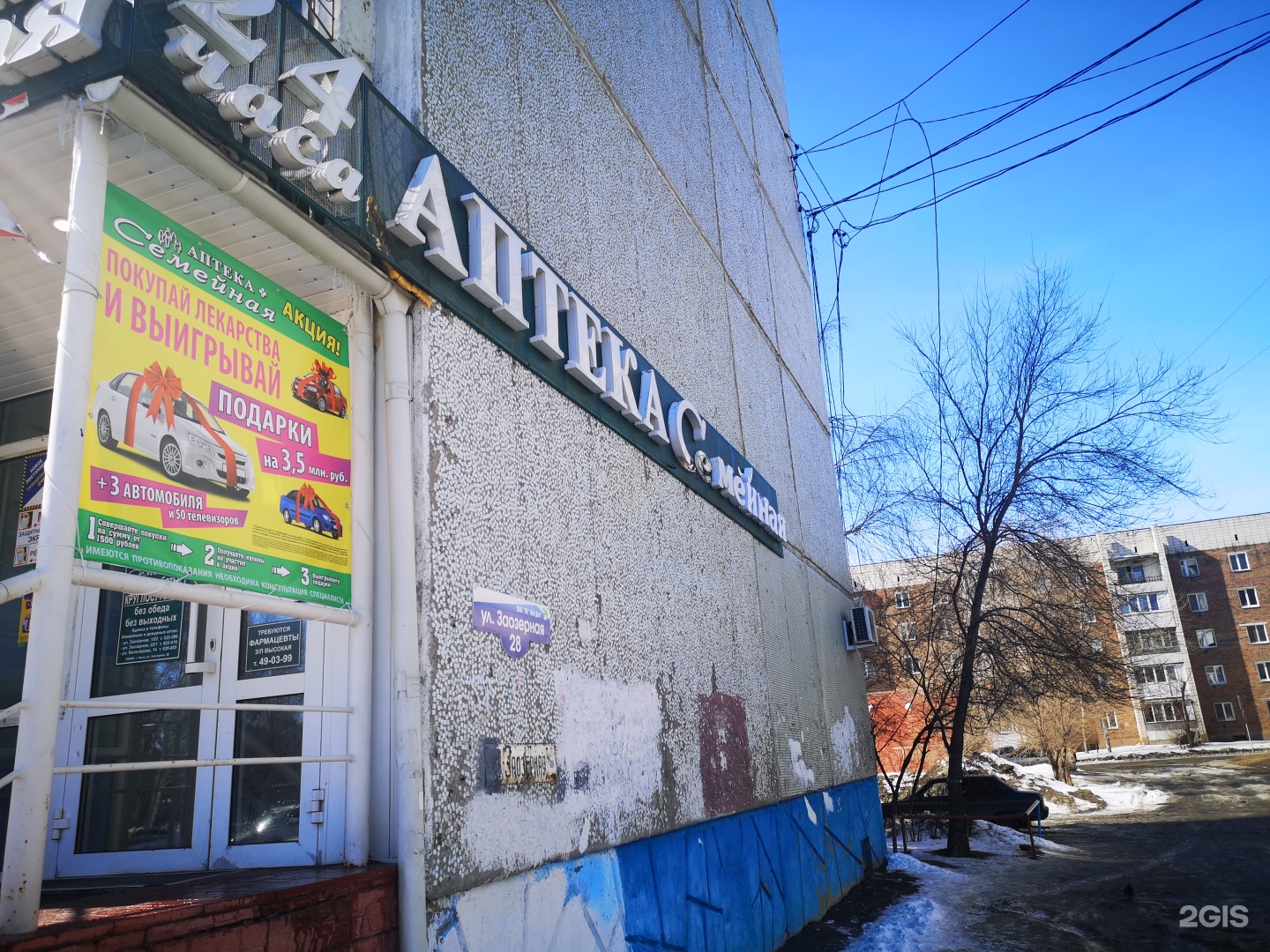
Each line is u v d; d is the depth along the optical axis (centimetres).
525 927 352
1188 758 4125
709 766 594
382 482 340
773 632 820
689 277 783
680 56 887
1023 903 860
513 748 368
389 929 285
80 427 225
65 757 373
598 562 487
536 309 459
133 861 342
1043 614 1450
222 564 267
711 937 533
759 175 1170
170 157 265
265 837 332
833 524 1280
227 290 289
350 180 312
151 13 252
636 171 689
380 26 402
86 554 224
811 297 1438
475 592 363
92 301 233
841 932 725
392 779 306
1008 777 2330
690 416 685
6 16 257
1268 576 5116
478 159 436
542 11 554
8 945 181
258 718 350
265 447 292
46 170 266
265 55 296
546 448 450
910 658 1683
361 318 347
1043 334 1471
